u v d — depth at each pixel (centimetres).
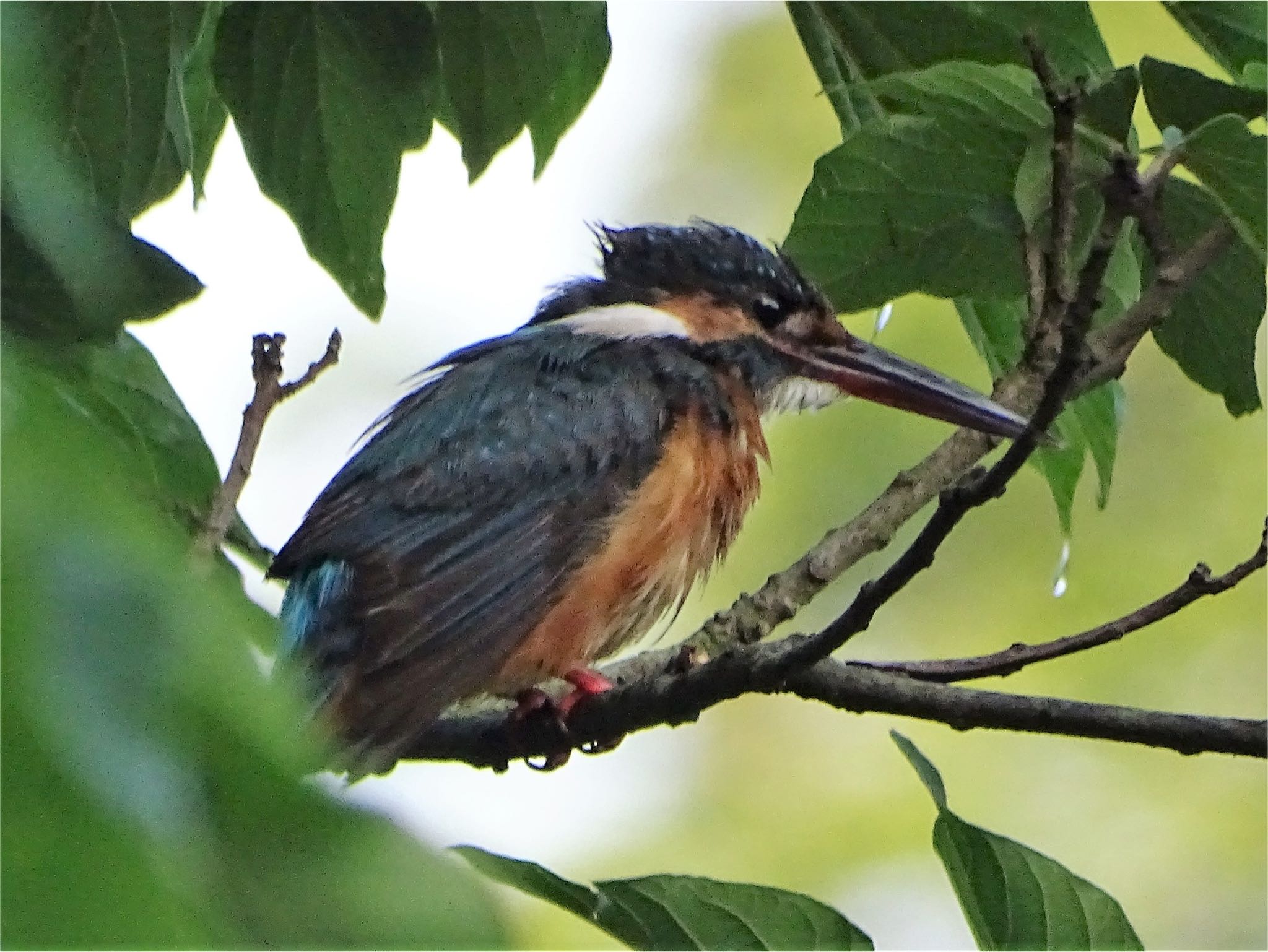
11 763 137
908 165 692
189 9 537
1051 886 591
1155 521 1216
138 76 536
